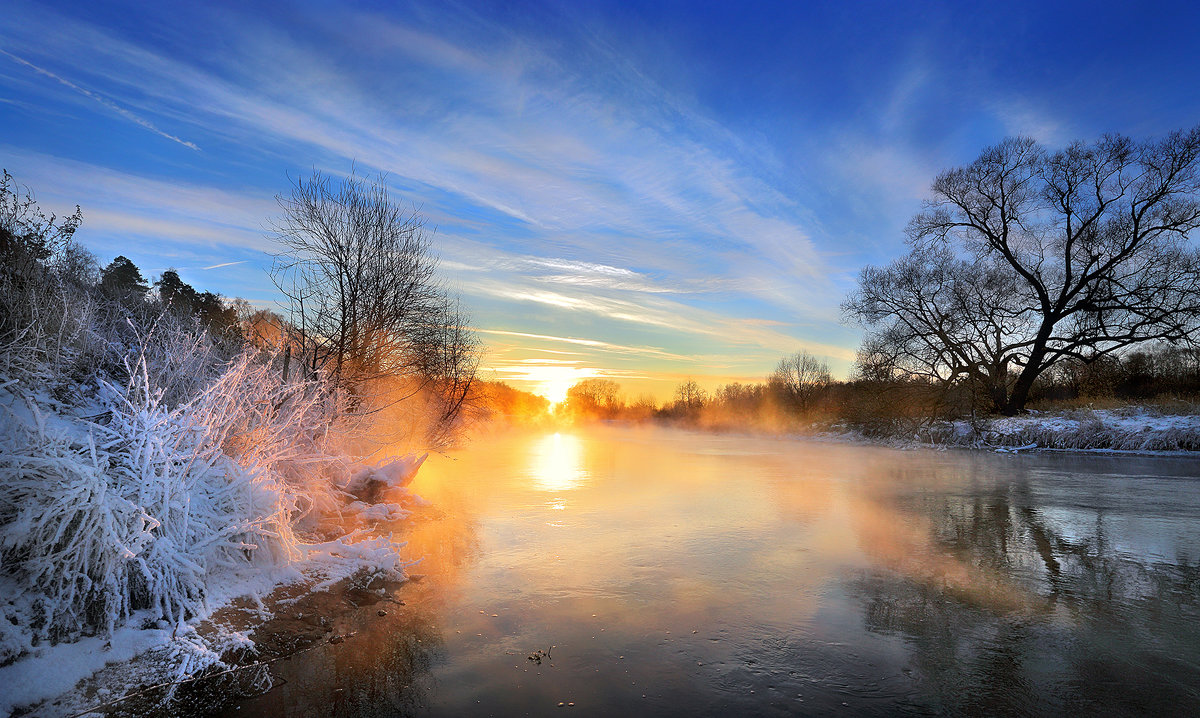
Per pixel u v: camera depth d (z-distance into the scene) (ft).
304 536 31.35
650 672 17.83
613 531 36.14
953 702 16.22
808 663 18.52
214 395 23.44
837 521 39.47
